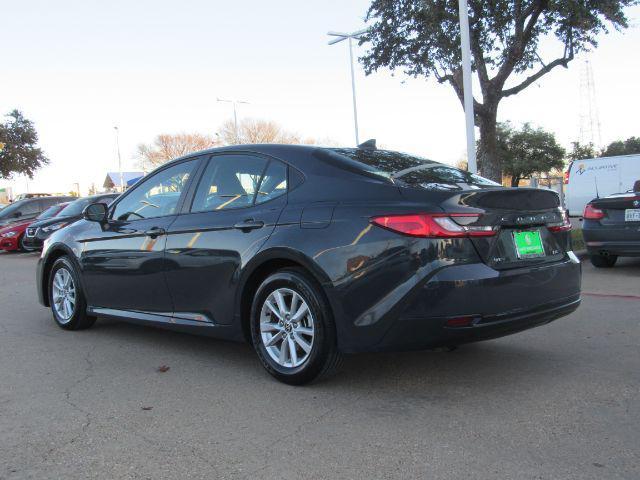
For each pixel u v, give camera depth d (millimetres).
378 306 3547
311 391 3912
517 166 41938
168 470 2824
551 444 3008
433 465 2809
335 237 3736
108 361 4746
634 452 2898
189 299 4637
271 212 4145
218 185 4684
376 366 4430
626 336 5148
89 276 5574
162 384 4129
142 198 5324
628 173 18766
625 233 8656
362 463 2850
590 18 14125
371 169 4051
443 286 3400
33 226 15438
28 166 49750
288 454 2969
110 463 2908
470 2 14695
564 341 5031
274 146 4492
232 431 3271
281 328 4062
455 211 3490
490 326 3518
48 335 5723
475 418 3383
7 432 3309
